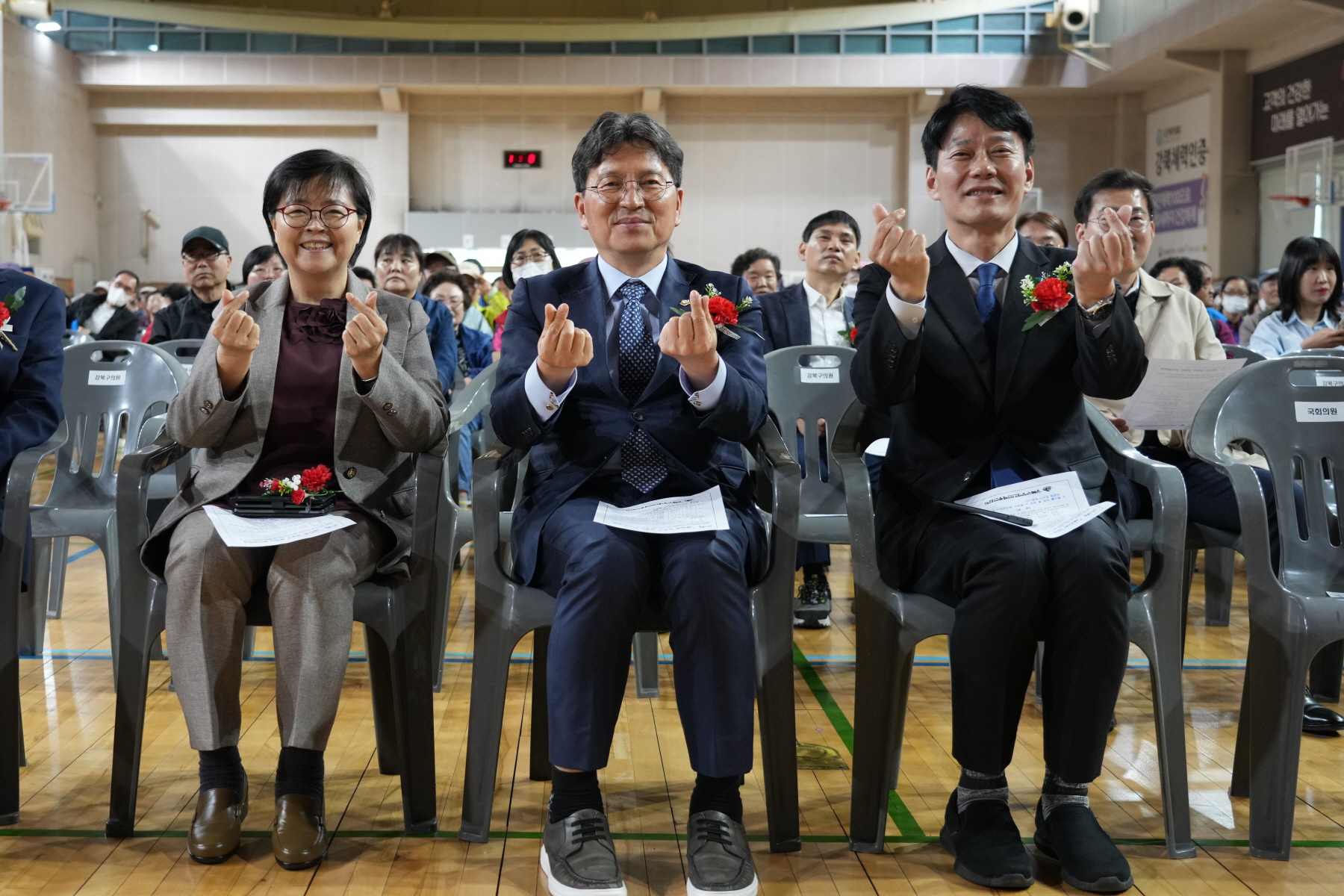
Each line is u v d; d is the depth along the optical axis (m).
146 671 1.77
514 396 1.72
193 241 4.01
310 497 1.80
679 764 2.13
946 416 1.84
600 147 1.84
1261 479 2.17
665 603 1.63
